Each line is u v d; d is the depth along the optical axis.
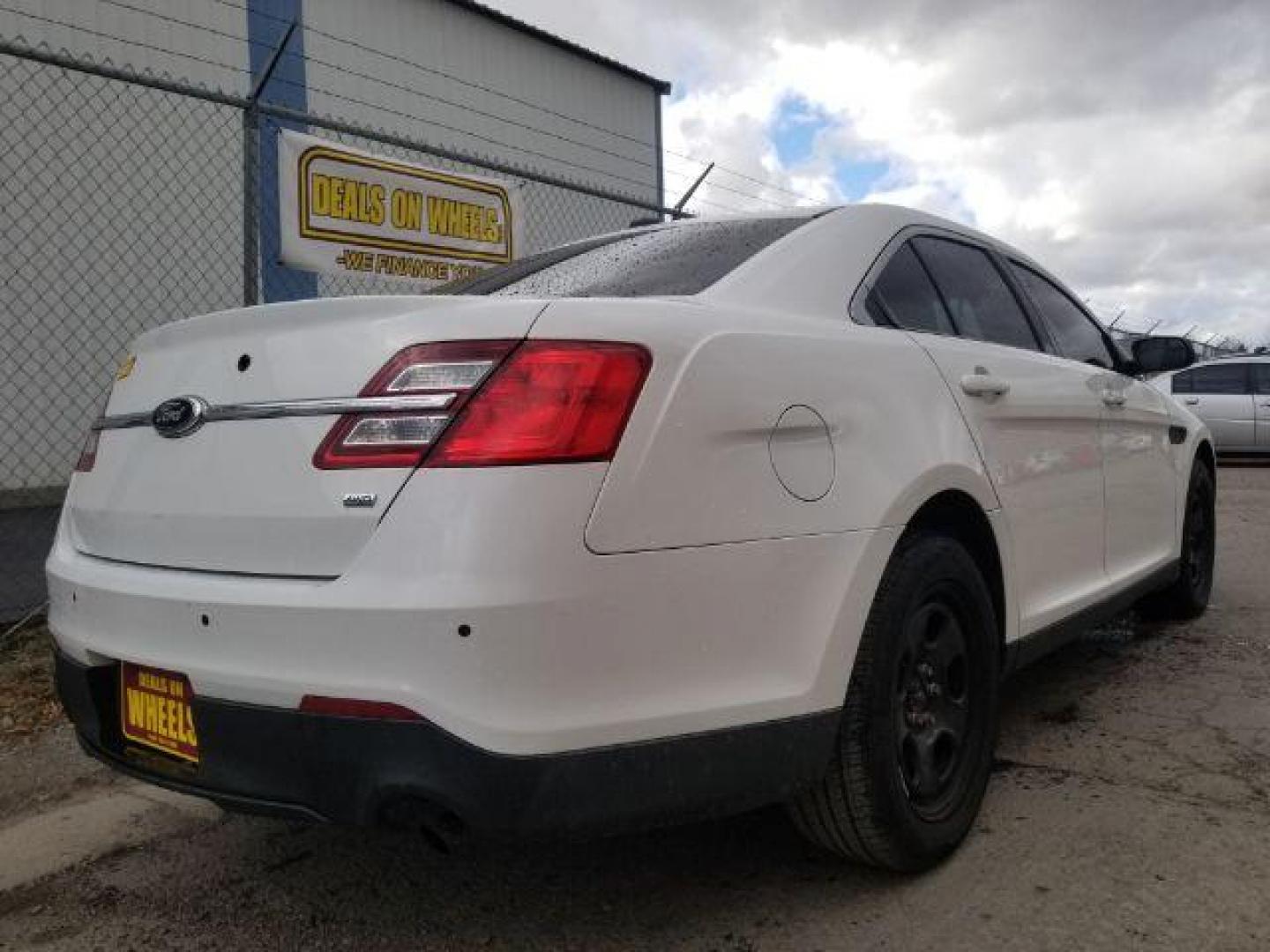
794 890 2.53
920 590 2.49
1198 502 5.06
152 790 3.37
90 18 8.14
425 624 1.81
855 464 2.37
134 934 2.48
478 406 1.90
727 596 2.06
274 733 1.97
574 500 1.88
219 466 2.15
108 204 8.25
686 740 1.99
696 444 2.05
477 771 1.80
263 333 2.19
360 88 10.23
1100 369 4.02
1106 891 2.45
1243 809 2.88
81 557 2.49
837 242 2.88
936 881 2.54
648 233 3.21
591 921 2.44
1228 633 4.86
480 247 6.68
